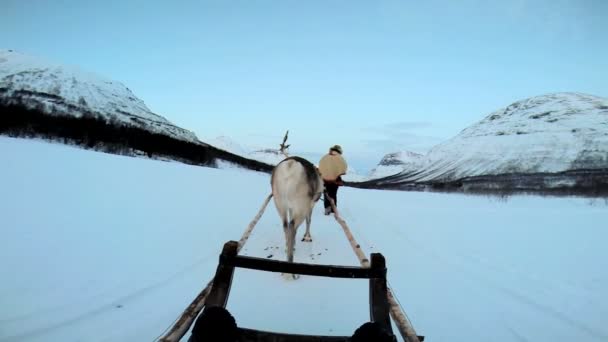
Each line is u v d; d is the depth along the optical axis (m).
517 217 12.77
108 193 10.06
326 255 6.45
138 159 25.11
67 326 3.41
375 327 2.13
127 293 4.23
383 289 2.70
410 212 13.82
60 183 10.16
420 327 3.83
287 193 4.92
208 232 7.63
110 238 6.17
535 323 3.95
